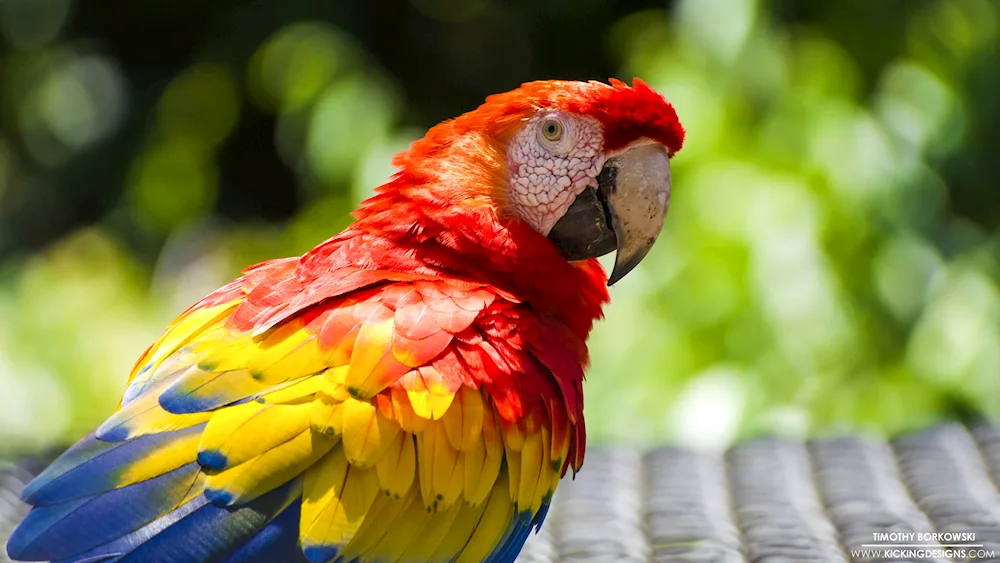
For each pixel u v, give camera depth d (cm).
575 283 445
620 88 445
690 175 816
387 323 383
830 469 562
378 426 366
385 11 1201
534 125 438
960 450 589
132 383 388
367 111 983
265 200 1197
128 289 1037
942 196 880
